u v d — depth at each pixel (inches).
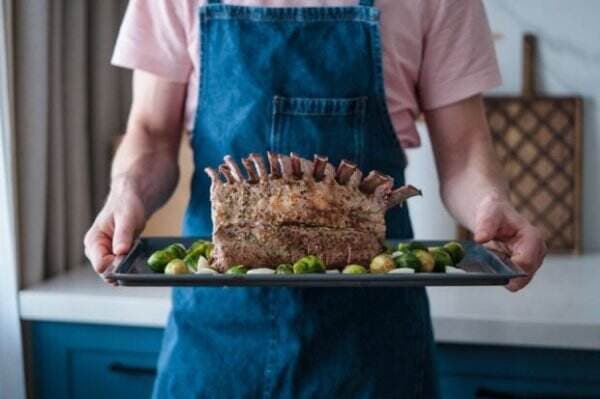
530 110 86.5
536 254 46.2
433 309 68.5
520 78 87.8
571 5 86.0
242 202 46.6
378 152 53.9
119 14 88.4
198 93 54.8
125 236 45.7
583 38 86.1
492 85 54.7
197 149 55.6
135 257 48.5
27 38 73.8
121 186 50.8
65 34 81.3
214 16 53.8
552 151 86.8
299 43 53.2
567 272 80.7
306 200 46.6
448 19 53.9
